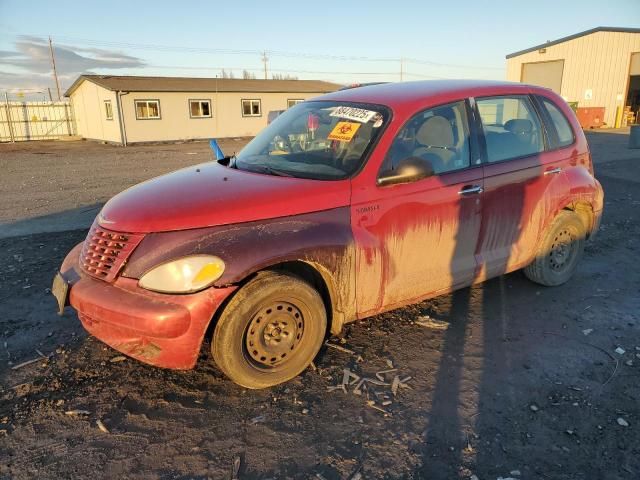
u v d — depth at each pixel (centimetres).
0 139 3388
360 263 347
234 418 308
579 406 318
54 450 279
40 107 3497
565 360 372
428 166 352
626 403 321
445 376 351
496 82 447
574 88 3114
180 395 330
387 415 310
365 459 274
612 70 2995
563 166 466
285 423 303
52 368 359
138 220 308
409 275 378
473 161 402
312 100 455
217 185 344
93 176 1430
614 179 1164
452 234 392
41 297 482
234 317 305
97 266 318
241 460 273
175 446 284
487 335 408
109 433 294
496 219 419
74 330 416
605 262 585
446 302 469
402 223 363
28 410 313
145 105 2866
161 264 295
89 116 3281
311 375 352
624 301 474
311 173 357
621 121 3106
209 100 3080
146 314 287
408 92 402
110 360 371
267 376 328
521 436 291
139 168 1641
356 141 366
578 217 488
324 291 360
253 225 313
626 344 395
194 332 296
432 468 267
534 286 507
